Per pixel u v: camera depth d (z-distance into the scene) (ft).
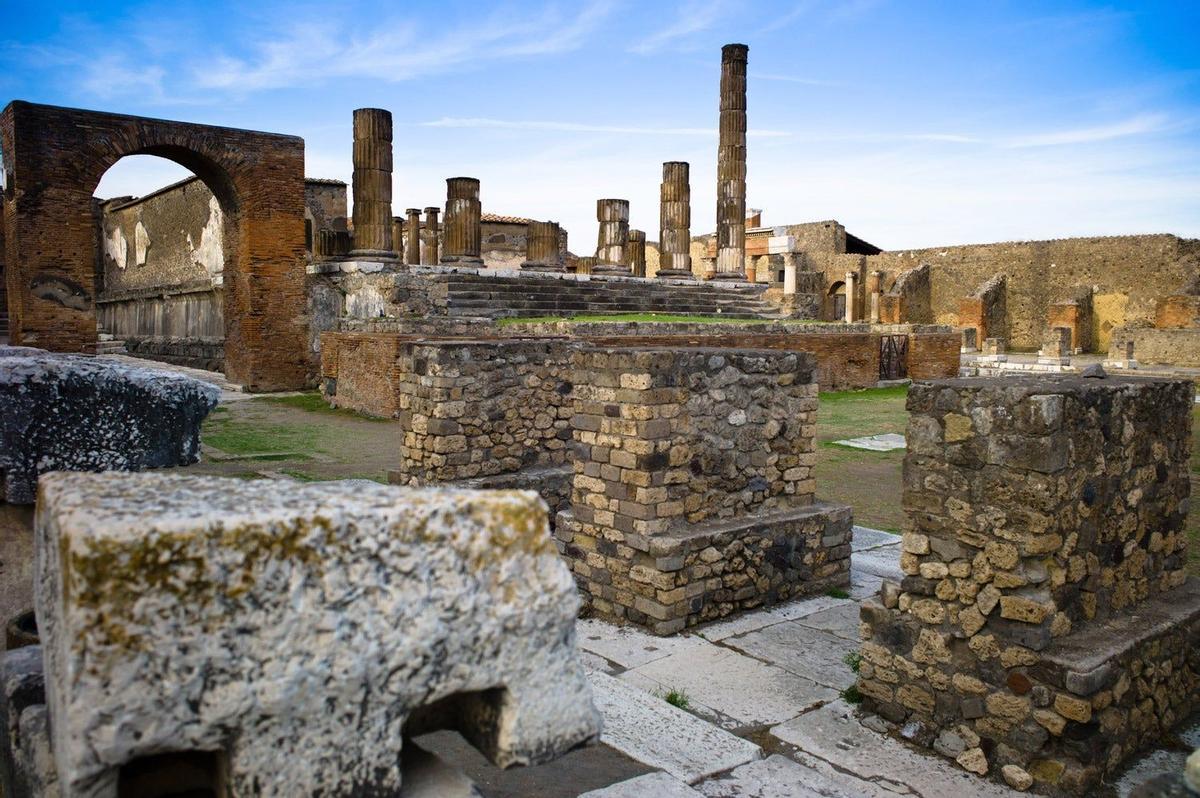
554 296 75.87
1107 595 13.98
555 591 5.90
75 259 61.46
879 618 14.34
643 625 18.69
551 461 26.63
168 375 11.29
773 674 16.33
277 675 5.03
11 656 8.29
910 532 13.92
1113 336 97.09
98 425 10.51
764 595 20.06
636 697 14.61
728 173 95.91
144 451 10.93
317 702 5.15
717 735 13.39
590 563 19.84
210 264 88.02
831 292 147.23
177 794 5.84
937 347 76.59
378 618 5.31
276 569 5.03
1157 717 13.66
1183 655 14.28
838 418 53.78
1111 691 12.53
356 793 5.31
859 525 28.55
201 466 36.42
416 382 25.38
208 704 4.86
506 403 25.49
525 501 5.93
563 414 26.73
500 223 131.03
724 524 19.65
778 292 137.80
